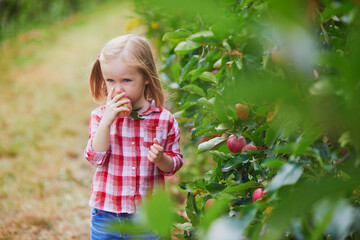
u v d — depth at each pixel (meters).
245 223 0.77
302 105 0.71
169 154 2.09
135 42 2.00
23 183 4.50
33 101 7.76
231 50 1.22
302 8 0.76
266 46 1.20
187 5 0.56
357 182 0.82
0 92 8.31
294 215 0.76
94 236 2.10
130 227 0.65
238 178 1.53
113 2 20.17
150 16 3.22
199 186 1.56
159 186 2.09
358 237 0.97
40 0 15.58
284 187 0.97
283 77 1.11
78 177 4.78
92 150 1.96
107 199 2.05
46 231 3.58
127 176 2.04
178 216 1.48
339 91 0.82
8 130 6.27
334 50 1.10
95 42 12.52
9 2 13.61
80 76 9.34
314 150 0.93
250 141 1.67
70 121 6.77
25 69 10.03
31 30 13.94
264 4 1.28
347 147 0.99
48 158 5.27
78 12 18.23
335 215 0.75
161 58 3.20
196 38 1.25
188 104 1.97
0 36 12.86
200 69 1.62
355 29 1.03
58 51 11.66
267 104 1.14
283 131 1.13
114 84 1.94
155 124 2.08
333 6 0.96
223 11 1.37
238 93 0.72
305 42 0.60
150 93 2.12
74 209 4.02
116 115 1.91
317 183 0.83
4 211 3.86
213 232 0.73
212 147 1.62
